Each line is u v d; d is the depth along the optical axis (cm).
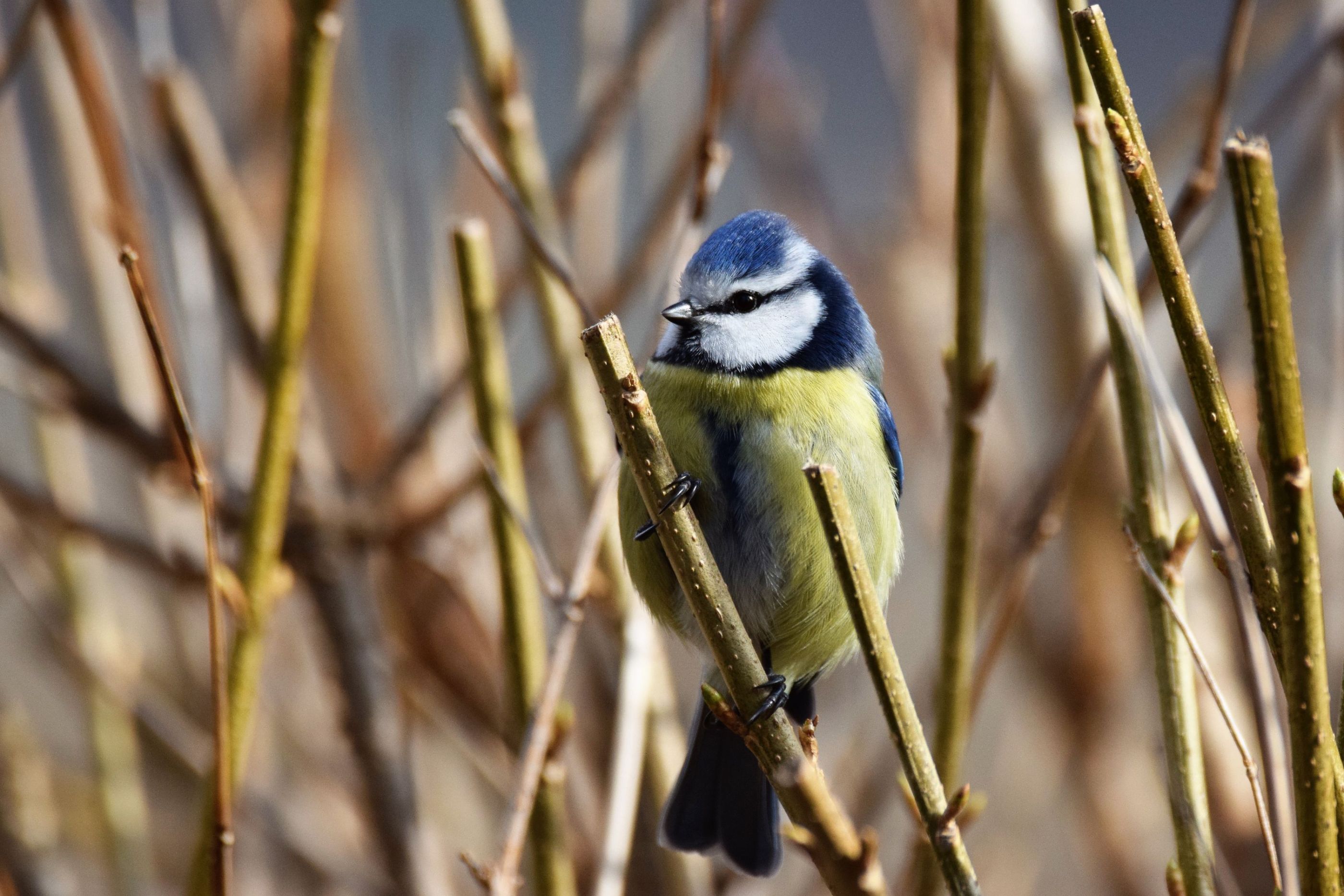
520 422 768
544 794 571
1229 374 833
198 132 729
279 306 557
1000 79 836
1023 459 859
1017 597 616
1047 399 828
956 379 584
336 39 560
